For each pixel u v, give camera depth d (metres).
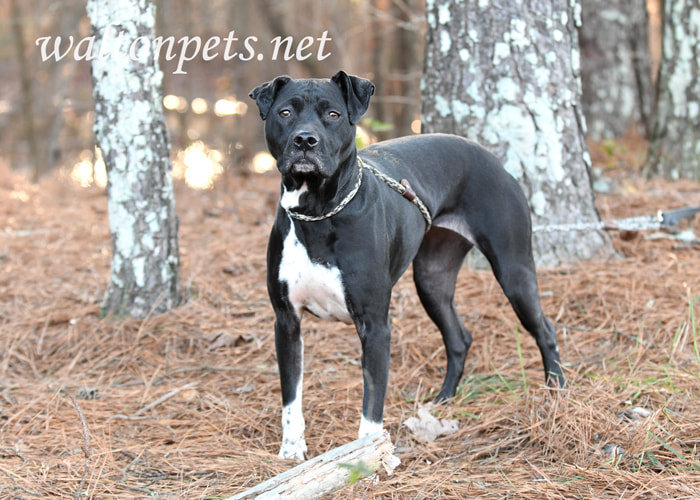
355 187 4.70
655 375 5.77
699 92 10.29
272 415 5.66
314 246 4.71
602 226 7.02
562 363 6.19
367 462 3.97
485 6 7.45
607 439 4.88
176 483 4.60
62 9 19.58
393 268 5.12
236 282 7.86
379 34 16.02
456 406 5.68
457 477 4.62
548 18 7.55
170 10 20.67
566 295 7.12
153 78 6.94
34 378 6.43
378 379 4.76
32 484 4.50
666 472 4.52
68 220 10.20
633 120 13.30
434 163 5.55
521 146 7.57
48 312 7.34
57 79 21.69
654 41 22.80
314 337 6.91
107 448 5.05
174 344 6.82
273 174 13.16
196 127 21.83
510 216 5.63
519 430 5.14
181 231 9.48
